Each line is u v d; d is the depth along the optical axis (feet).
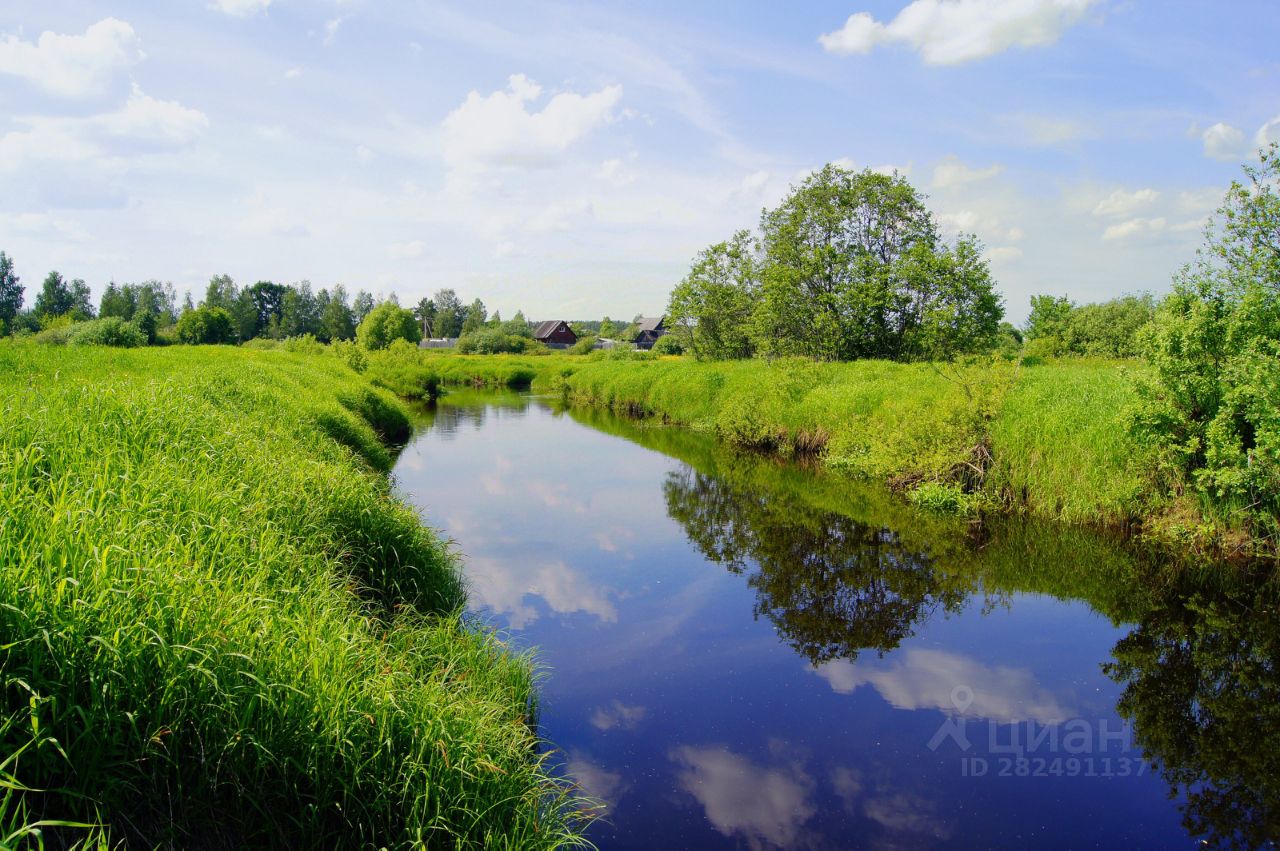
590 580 29.66
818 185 91.04
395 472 51.06
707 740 18.12
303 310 343.67
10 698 9.53
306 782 11.35
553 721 18.84
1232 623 25.13
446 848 11.68
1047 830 14.88
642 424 83.87
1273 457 28.02
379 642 15.84
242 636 11.87
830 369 69.26
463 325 367.25
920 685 21.06
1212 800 15.87
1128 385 33.83
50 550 10.98
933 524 37.83
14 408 18.13
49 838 9.17
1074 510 35.53
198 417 24.34
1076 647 23.63
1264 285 30.42
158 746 10.21
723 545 34.71
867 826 14.94
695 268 112.98
